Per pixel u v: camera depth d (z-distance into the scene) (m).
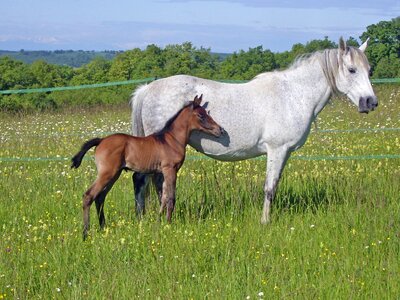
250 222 9.78
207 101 9.98
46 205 10.45
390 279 8.16
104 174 9.51
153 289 7.99
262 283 8.10
